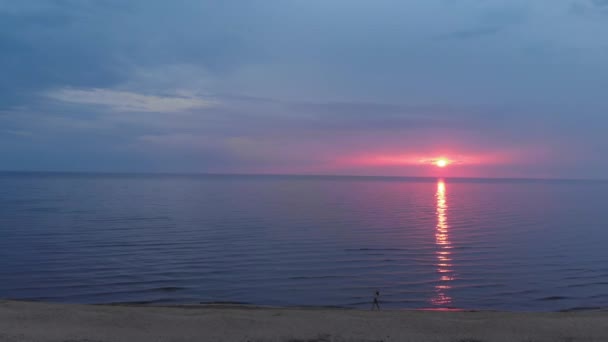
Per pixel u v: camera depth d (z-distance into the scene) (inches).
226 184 6879.9
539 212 2455.7
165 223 1753.2
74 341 285.9
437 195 4320.9
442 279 867.4
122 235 1423.5
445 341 299.1
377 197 3873.0
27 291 749.9
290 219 1958.7
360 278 871.7
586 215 2279.8
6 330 303.6
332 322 338.0
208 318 341.7
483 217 2151.8
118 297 717.9
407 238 1422.2
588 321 348.5
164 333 306.2
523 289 793.6
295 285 812.0
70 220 1815.9
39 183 6235.2
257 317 350.6
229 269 943.0
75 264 975.0
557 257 1111.6
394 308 671.8
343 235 1476.4
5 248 1166.3
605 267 989.2
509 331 321.1
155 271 914.7
